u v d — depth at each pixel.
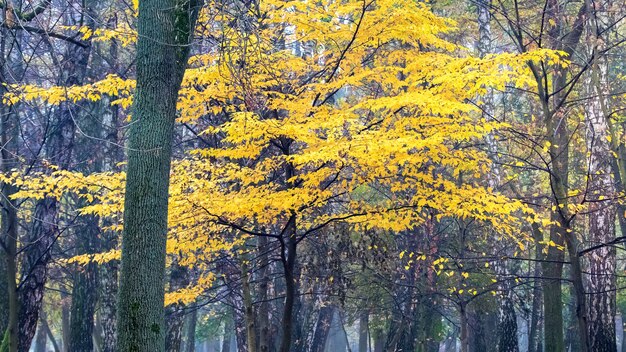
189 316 30.67
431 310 19.02
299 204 8.62
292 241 10.01
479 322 22.70
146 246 6.57
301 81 11.15
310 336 20.55
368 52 10.76
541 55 8.30
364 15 9.23
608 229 13.05
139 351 6.41
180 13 7.01
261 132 8.35
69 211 25.34
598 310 13.02
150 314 6.51
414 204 9.18
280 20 9.55
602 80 11.69
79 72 14.77
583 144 15.60
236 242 10.55
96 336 26.70
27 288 12.97
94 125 18.05
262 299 13.13
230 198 8.98
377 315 20.95
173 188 9.06
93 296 18.56
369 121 10.60
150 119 6.76
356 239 14.94
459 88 8.52
